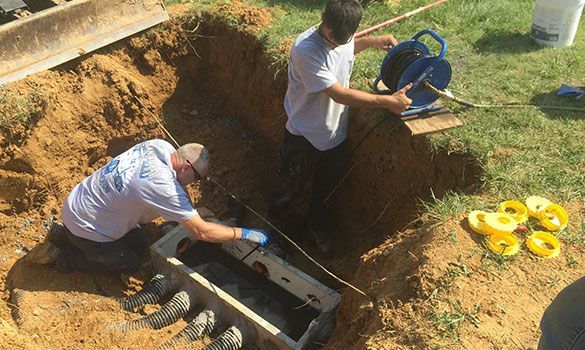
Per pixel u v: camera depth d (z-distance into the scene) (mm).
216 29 6191
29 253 4730
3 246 5039
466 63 5480
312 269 5352
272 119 6035
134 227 4707
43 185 5285
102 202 4262
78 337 4254
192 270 4629
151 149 4207
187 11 6211
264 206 5945
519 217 3736
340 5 3814
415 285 3393
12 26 5191
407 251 3746
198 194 5863
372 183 5285
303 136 4605
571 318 2076
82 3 5570
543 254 3527
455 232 3668
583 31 6031
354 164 5309
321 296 4551
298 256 5457
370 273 3893
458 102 4680
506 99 4957
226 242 5086
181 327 4449
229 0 6379
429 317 3195
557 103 4883
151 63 6082
